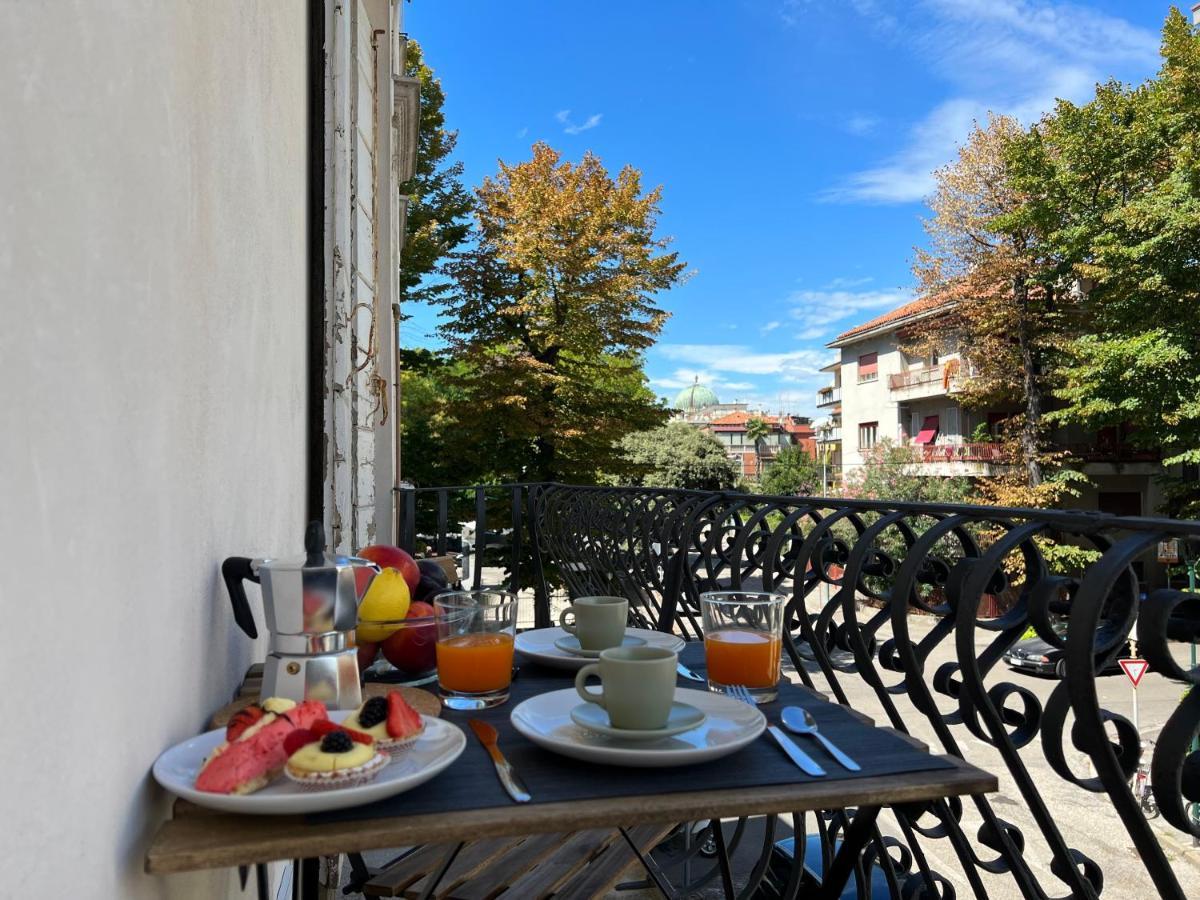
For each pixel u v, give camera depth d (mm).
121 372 815
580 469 12133
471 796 816
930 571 1351
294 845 706
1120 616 924
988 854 7207
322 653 1097
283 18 1853
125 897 789
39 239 650
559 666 1428
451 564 3371
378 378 3809
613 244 12133
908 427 27828
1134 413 16594
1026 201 18438
